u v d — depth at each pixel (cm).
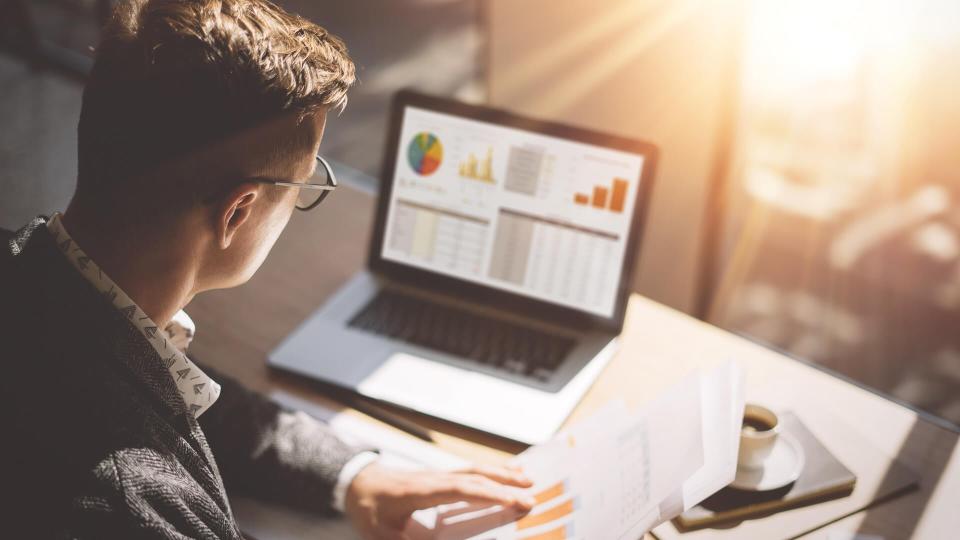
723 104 228
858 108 287
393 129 138
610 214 130
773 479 103
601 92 242
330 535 100
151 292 76
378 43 390
